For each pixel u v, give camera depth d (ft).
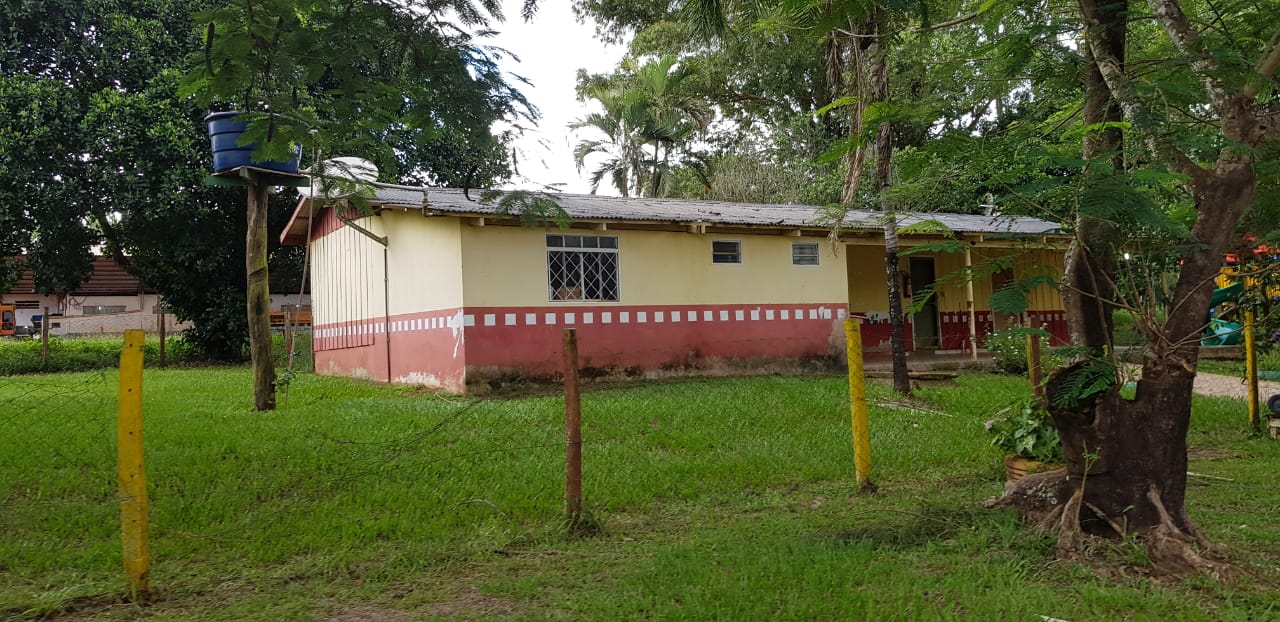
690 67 97.66
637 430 32.22
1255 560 15.97
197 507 20.44
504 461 26.32
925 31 23.40
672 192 108.37
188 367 73.77
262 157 21.90
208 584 15.93
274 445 27.96
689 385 45.55
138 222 68.59
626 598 14.58
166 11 68.13
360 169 38.09
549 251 47.09
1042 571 15.83
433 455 26.91
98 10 65.92
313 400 42.39
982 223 59.67
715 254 52.31
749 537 18.79
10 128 61.87
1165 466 16.55
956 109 18.76
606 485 23.65
